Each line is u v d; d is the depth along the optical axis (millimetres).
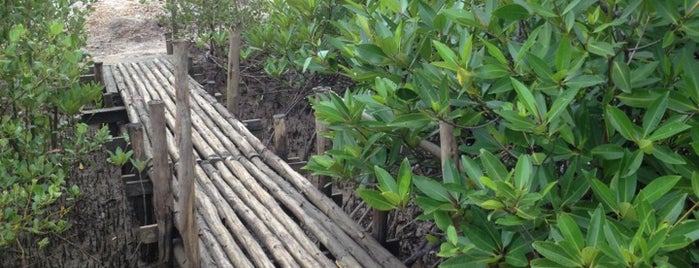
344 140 3977
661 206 2510
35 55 4633
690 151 2723
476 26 3043
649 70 2551
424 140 3697
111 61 9266
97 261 5035
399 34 3303
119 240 5445
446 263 2834
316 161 4066
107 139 5125
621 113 2420
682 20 2432
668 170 2633
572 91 2439
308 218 4512
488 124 3078
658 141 2574
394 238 4516
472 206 2963
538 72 2527
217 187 5215
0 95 4520
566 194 2719
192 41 9484
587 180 2572
